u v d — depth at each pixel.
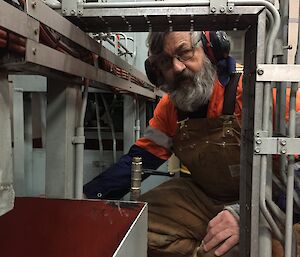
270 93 0.70
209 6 0.72
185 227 1.37
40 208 0.83
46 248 0.83
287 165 0.72
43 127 1.82
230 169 1.23
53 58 0.64
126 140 1.88
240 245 0.88
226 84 1.16
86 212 0.81
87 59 0.85
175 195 1.42
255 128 0.71
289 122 0.71
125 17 0.76
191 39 1.11
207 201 1.38
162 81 1.25
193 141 1.25
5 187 0.50
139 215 0.69
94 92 1.83
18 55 0.54
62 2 0.75
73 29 0.72
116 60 1.11
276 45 0.73
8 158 0.51
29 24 0.54
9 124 0.52
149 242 1.33
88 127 1.99
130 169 1.40
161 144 1.43
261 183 0.71
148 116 2.19
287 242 0.71
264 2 0.70
